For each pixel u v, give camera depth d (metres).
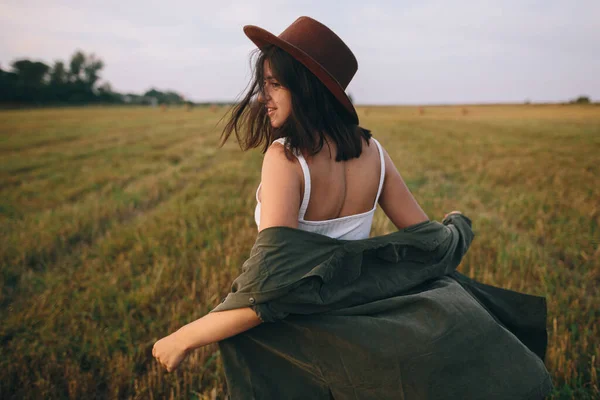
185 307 3.22
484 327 1.18
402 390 1.11
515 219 5.63
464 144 16.39
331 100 1.22
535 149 14.27
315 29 1.24
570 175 8.84
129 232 5.05
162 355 1.19
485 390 1.11
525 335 1.50
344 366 1.15
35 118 39.59
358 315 1.17
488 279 3.56
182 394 2.37
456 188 8.09
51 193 7.66
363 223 1.32
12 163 11.54
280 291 1.04
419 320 1.15
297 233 1.11
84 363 2.63
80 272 3.96
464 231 1.53
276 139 1.27
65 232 5.17
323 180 1.21
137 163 11.70
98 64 98.19
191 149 15.05
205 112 58.69
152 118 40.31
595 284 3.65
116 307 3.15
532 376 1.17
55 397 2.32
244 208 6.15
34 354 2.61
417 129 25.73
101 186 8.58
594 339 2.69
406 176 9.12
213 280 3.53
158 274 3.57
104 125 29.64
